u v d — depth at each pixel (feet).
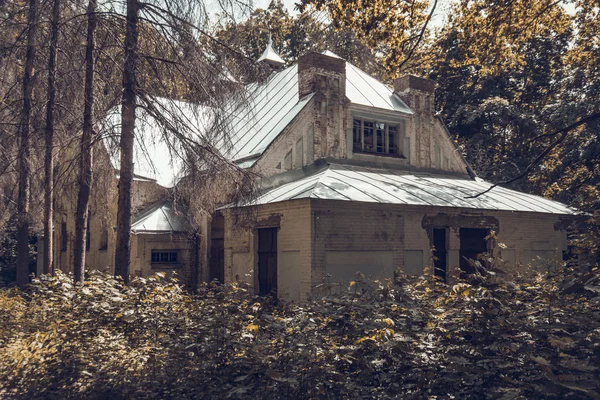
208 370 22.58
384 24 52.75
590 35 73.67
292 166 62.90
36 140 47.78
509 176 104.12
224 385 21.71
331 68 66.90
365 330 21.67
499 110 102.17
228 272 61.72
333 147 66.23
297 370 20.86
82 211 41.29
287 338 21.76
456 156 78.13
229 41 42.75
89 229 73.36
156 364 24.57
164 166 73.00
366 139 70.08
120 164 42.06
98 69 42.86
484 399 20.13
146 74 41.81
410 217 57.62
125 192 42.34
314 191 51.62
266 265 57.36
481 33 60.44
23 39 44.50
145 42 41.63
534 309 22.12
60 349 25.68
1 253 91.81
